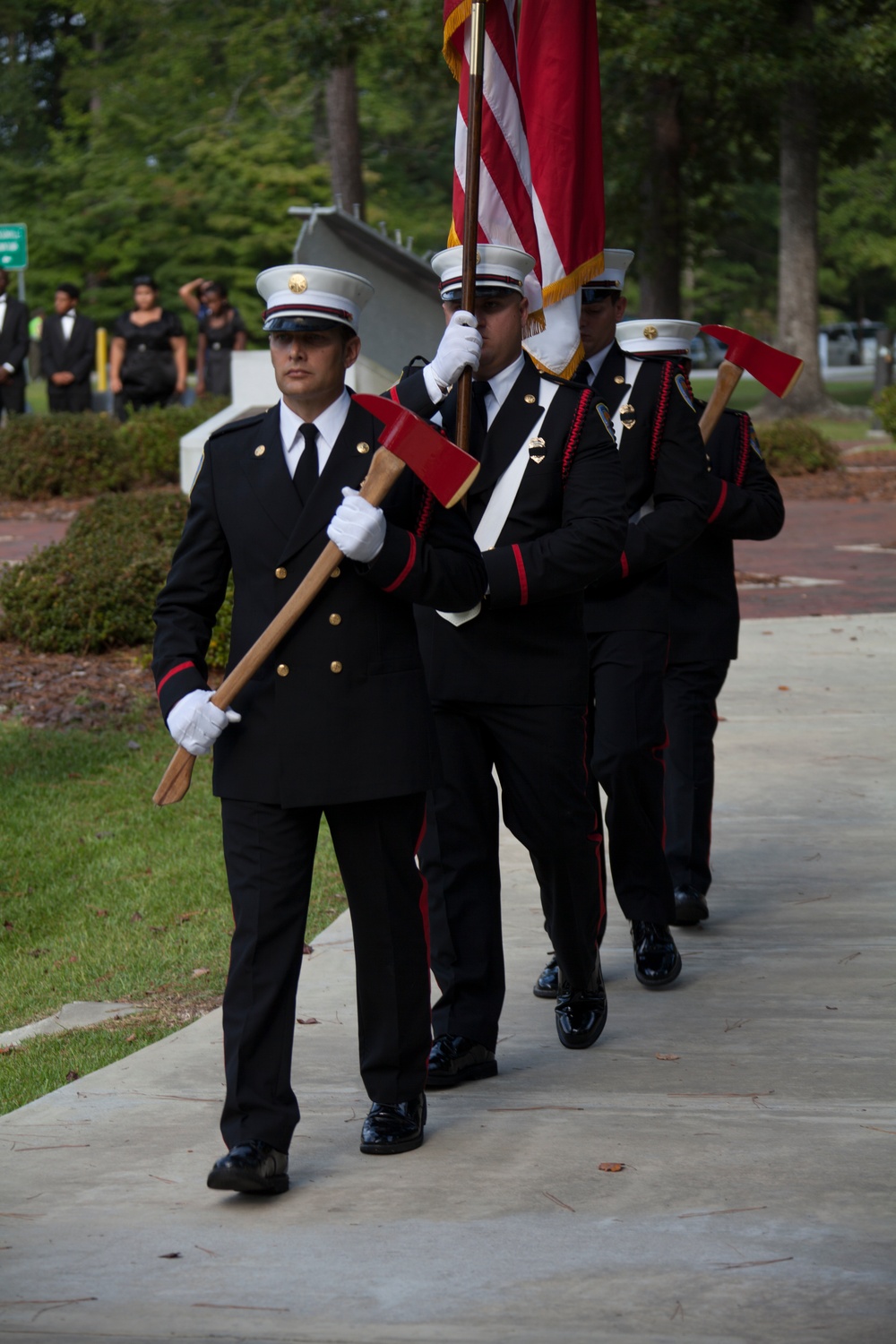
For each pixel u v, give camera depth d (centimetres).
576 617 670
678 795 863
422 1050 586
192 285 3391
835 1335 430
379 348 2433
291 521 548
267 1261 490
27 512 2678
